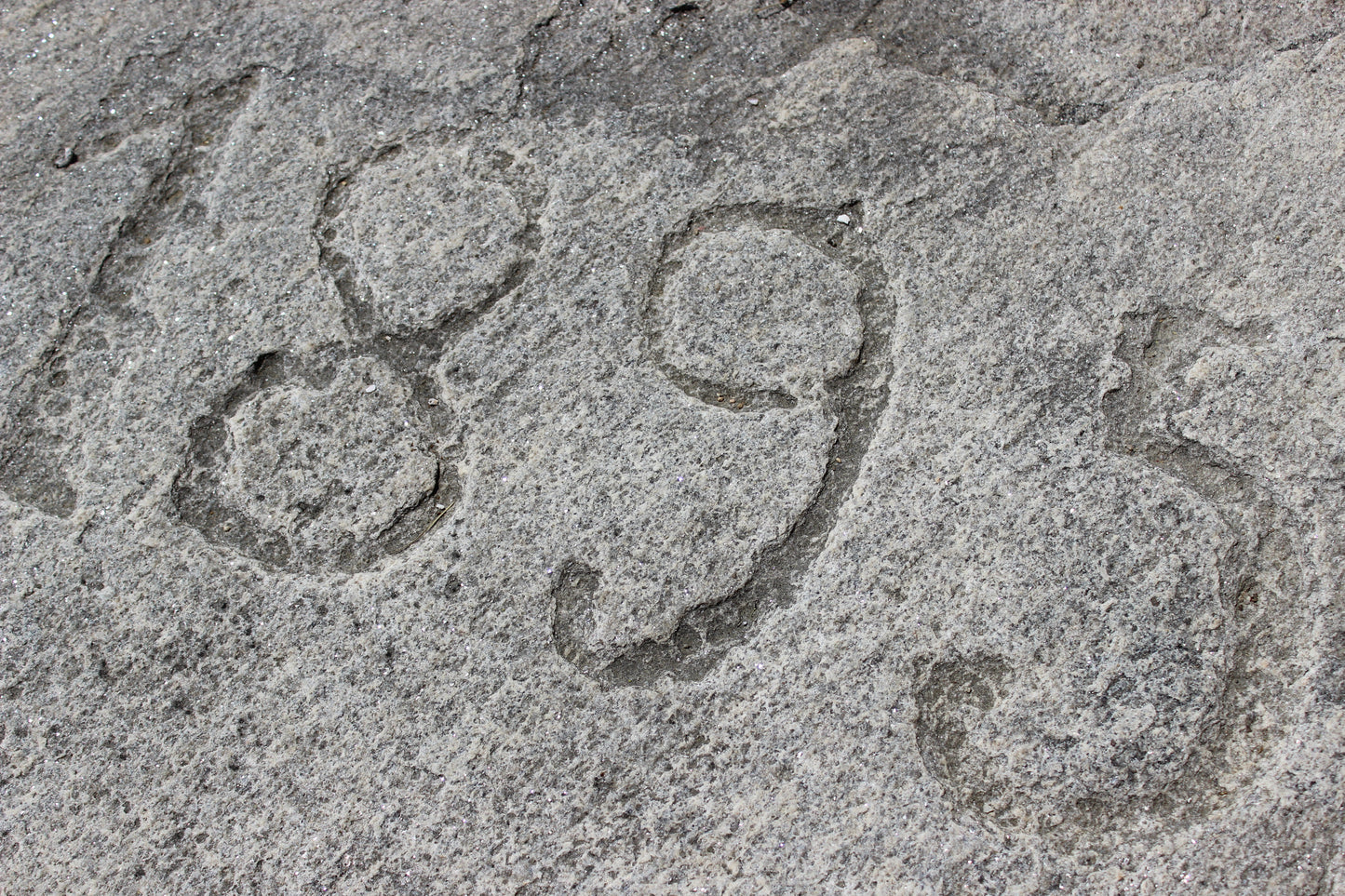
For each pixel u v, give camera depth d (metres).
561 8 0.73
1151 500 0.66
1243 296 0.67
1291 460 0.66
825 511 0.66
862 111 0.70
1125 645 0.65
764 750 0.65
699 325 0.68
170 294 0.69
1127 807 0.64
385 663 0.66
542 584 0.66
